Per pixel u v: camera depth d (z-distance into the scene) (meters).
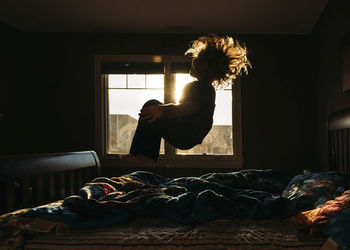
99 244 1.13
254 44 3.55
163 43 3.57
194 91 1.15
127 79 3.65
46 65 3.58
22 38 3.58
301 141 3.46
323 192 1.55
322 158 3.17
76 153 2.15
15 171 1.48
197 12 3.11
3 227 1.18
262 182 1.99
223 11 3.08
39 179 1.74
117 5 3.01
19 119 3.47
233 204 1.44
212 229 1.25
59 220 1.24
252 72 3.53
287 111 3.48
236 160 3.48
